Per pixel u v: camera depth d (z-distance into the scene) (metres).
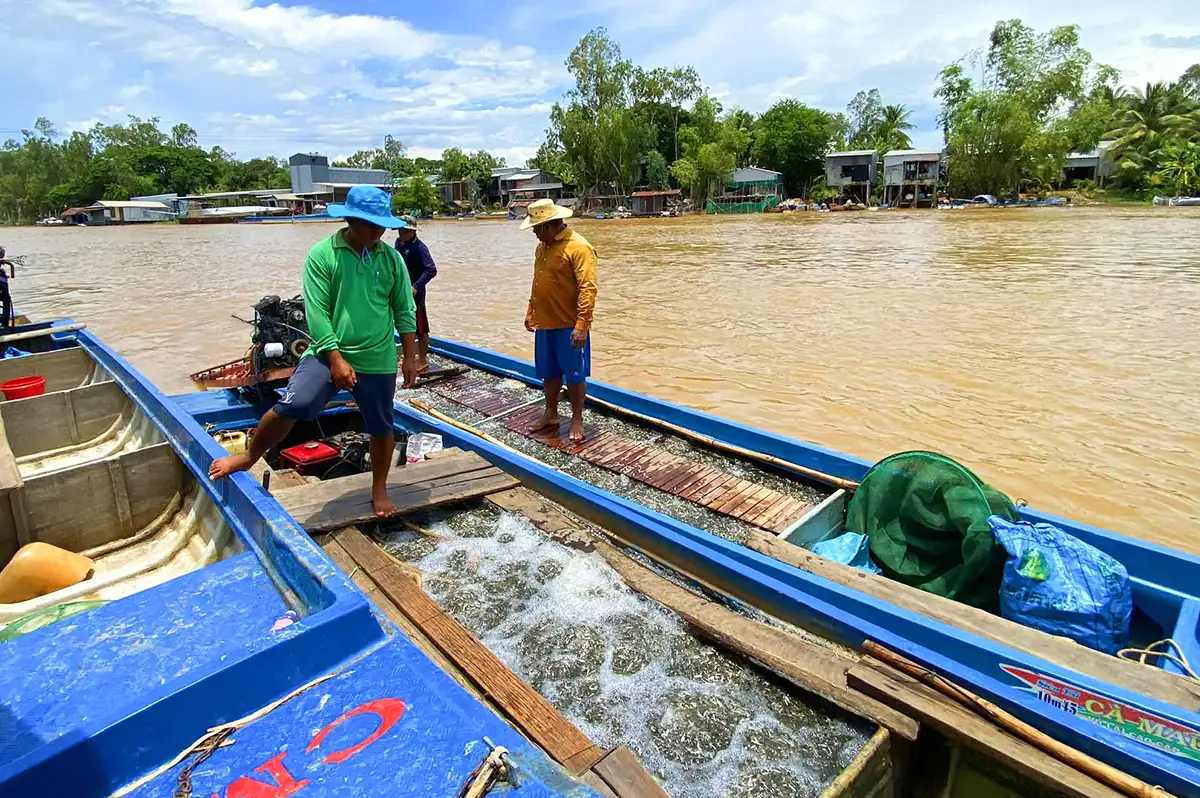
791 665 2.97
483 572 3.89
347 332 3.65
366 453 5.62
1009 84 55.59
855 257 23.70
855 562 3.86
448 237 44.06
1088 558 3.26
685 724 2.83
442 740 1.94
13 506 4.21
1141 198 53.28
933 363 10.14
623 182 65.50
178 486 4.83
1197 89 66.88
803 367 10.17
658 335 12.51
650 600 3.55
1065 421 7.84
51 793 1.71
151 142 103.19
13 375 7.00
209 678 2.00
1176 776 2.26
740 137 68.38
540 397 7.00
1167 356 10.14
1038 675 2.74
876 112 79.44
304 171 85.31
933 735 2.76
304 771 1.84
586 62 63.84
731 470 5.16
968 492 3.62
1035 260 21.14
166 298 18.39
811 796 2.50
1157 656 3.14
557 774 1.80
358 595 2.40
